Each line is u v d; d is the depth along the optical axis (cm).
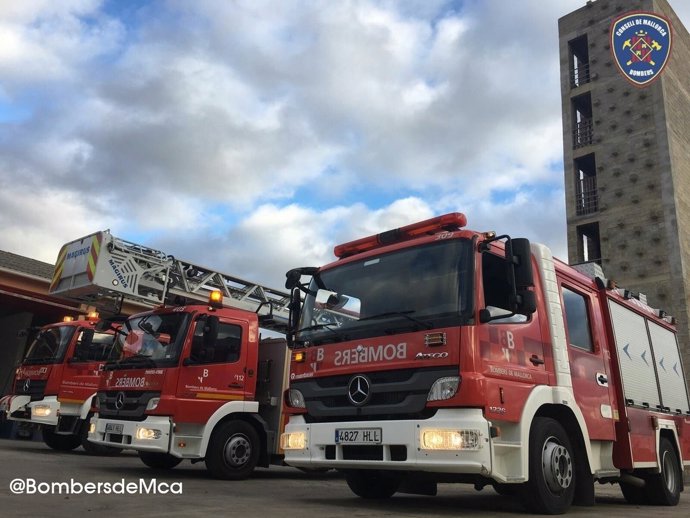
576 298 700
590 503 602
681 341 2288
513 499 723
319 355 600
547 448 555
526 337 570
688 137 2703
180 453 812
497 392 506
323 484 884
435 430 487
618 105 2712
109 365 909
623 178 2608
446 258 556
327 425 562
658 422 782
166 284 1230
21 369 1221
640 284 2441
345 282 629
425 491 648
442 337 512
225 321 900
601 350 708
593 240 2803
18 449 1151
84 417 1141
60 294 1205
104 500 550
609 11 2867
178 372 832
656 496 777
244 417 910
